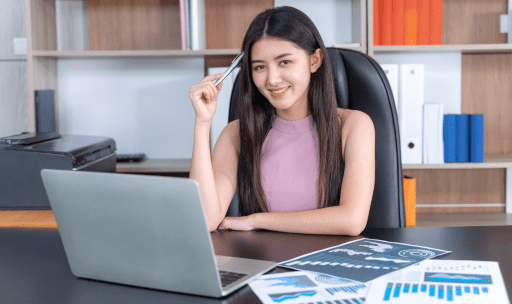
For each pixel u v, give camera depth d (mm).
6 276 724
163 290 653
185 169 2133
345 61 1341
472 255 774
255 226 1037
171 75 2424
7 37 2270
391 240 893
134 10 2385
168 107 2439
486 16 2363
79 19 2387
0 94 2297
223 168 1259
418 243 861
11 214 1200
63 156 1269
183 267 623
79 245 690
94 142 1482
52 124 2229
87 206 656
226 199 1204
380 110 1293
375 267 716
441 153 2080
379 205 1271
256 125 1238
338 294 612
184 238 605
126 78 2428
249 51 1141
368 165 1142
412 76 2055
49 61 2305
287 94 1116
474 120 2088
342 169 1199
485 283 636
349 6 2355
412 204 2027
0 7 2258
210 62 2410
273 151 1250
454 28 2373
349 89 1336
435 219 2316
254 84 1209
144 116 2443
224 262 755
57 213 685
